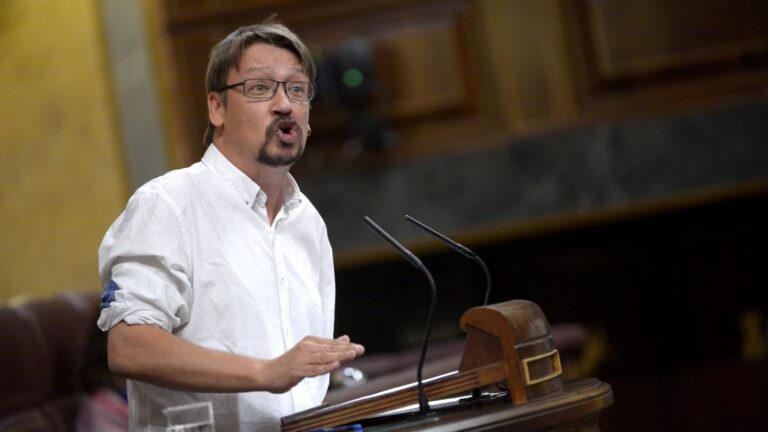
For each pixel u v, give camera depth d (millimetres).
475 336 6957
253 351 7629
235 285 7660
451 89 20703
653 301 22266
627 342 22281
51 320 12086
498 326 6852
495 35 20641
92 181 20219
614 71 20516
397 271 22203
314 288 8273
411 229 20656
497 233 20531
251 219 7867
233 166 7867
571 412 6785
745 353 21453
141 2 20188
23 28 20188
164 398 7559
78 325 12539
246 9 20609
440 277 22203
